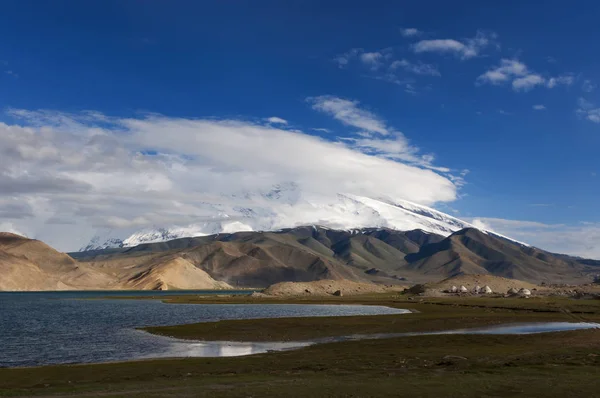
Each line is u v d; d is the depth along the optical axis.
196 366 41.44
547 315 99.75
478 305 138.12
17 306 167.75
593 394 26.38
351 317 92.50
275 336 65.38
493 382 30.12
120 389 31.16
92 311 136.12
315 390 28.64
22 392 31.11
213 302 193.88
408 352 47.34
